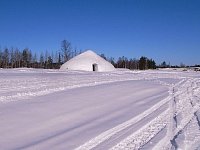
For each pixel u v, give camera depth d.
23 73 42.16
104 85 26.19
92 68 77.94
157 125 11.16
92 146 8.47
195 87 26.45
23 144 8.80
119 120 12.19
